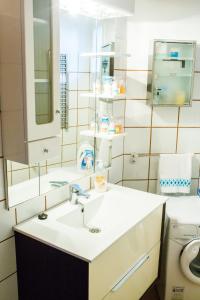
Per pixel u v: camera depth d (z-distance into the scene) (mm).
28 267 1563
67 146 1899
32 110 1305
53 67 1390
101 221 1810
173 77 2316
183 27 2312
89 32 1915
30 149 1338
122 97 2072
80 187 1906
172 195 2514
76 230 1545
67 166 1909
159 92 2322
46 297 1531
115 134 2055
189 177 2459
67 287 1418
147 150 2500
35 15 1334
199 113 2482
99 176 2068
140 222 1708
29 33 1220
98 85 2029
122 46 2225
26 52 1224
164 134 2488
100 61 2025
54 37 1364
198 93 2439
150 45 2266
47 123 1407
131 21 2236
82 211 1821
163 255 2174
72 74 1850
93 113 2047
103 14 1905
